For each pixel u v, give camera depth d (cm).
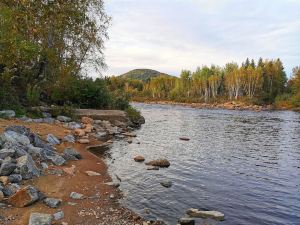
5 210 852
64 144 1703
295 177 1475
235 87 12631
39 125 1919
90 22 2945
